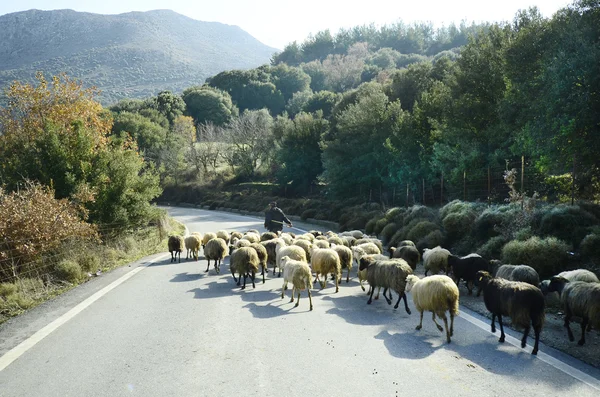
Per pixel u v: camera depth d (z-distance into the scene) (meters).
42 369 5.88
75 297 10.08
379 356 6.25
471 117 24.09
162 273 13.38
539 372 5.61
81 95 24.84
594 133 13.91
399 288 8.65
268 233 16.33
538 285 8.70
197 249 16.48
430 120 27.56
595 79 13.34
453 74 26.44
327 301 9.62
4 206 12.67
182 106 100.12
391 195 31.20
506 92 21.39
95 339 7.07
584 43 14.17
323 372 5.70
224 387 5.29
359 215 26.77
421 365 5.89
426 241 15.35
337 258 10.59
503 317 8.17
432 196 26.36
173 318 8.25
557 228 12.03
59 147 19.11
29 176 18.22
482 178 20.86
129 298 9.94
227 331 7.43
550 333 7.22
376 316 8.37
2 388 5.33
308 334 7.26
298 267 9.10
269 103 113.62
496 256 12.52
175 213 51.06
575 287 6.85
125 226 20.67
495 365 5.86
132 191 21.47
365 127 34.72
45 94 24.05
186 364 6.00
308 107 80.38
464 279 10.36
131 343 6.87
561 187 17.20
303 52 197.50
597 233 10.91
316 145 49.22
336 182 36.56
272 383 5.39
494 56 24.33
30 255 12.41
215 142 76.81
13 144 22.38
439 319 8.11
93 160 20.12
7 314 9.12
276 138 62.28
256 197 53.47
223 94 107.81
